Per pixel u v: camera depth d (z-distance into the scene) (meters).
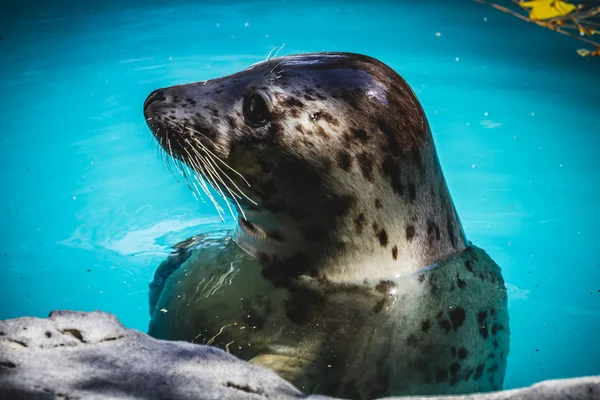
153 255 4.91
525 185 6.13
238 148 3.95
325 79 3.96
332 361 3.46
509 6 10.05
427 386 3.41
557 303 4.42
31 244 5.04
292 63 4.09
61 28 9.26
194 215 5.50
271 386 2.35
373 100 3.96
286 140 3.87
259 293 4.00
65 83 7.72
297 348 3.54
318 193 3.94
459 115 7.27
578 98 7.59
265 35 8.98
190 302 4.00
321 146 3.87
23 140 6.60
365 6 10.16
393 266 4.08
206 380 2.31
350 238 3.99
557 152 6.64
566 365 3.79
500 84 7.89
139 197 5.76
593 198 5.92
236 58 8.19
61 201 5.64
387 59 8.34
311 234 4.06
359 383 3.34
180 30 9.20
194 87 4.12
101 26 9.35
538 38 9.07
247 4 10.23
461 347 3.71
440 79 7.95
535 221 5.58
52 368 2.31
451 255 4.39
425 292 4.03
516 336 4.05
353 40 8.85
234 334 3.66
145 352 2.46
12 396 2.13
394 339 3.67
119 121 7.00
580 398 2.17
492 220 5.59
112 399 2.15
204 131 3.97
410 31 9.22
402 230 4.09
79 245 5.03
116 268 4.74
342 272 4.05
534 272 4.80
